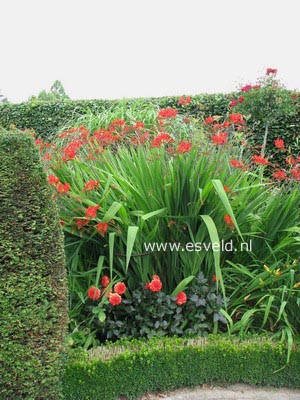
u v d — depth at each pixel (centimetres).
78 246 293
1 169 197
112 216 260
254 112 504
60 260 209
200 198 264
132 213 281
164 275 298
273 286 294
